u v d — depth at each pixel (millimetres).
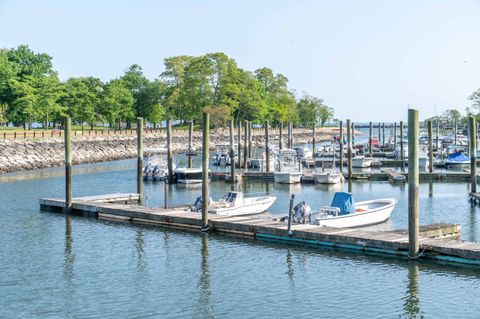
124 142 108188
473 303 22984
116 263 29328
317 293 24422
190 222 36938
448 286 24922
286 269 27891
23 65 130250
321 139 171375
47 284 25969
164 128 145750
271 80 165125
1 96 104062
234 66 141000
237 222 35406
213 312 22453
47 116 110750
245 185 63312
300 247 31969
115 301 23766
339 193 38281
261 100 144000
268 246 32312
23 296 24422
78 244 33375
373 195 55812
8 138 84812
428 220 40781
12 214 43250
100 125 157750
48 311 22672
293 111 169750
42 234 36062
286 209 46375
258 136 148250
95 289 25297
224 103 134875
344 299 23656
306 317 21797
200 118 136125
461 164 81562
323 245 31703
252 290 24969
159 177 67312
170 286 25625
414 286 25016
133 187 61375
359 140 169000
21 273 27656
